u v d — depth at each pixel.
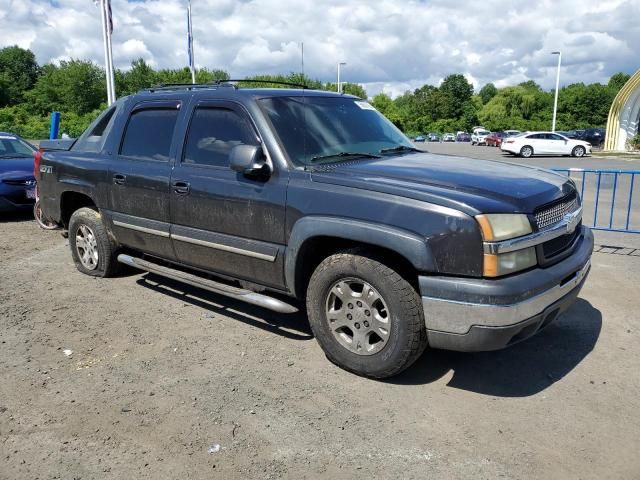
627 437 3.00
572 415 3.23
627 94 35.16
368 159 4.09
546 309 3.29
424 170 3.71
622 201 11.57
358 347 3.61
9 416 3.23
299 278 3.85
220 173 4.17
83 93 79.50
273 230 3.85
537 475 2.70
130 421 3.18
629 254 6.85
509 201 3.23
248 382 3.63
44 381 3.65
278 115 4.06
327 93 4.74
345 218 3.43
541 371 3.77
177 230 4.55
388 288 3.34
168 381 3.64
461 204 3.11
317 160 3.93
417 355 3.42
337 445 2.95
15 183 9.04
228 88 4.35
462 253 3.08
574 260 3.57
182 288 5.56
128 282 5.75
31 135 47.66
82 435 3.04
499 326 3.07
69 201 6.05
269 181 3.85
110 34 18.81
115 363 3.91
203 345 4.21
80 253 6.00
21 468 2.77
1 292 5.46
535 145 31.44
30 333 4.45
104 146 5.36
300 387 3.56
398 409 3.30
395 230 3.23
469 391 3.51
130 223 5.03
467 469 2.75
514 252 3.15
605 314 4.77
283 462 2.81
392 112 90.94
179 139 4.55
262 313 4.88
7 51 94.62
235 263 4.20
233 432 3.06
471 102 113.75
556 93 42.56
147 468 2.77
